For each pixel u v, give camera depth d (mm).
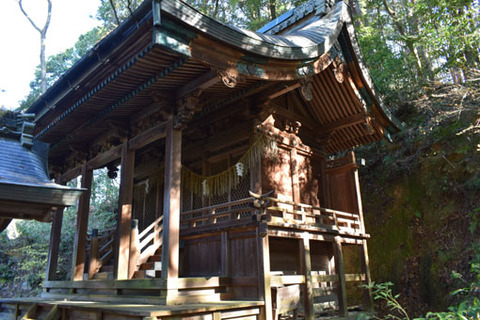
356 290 12570
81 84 7215
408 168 12891
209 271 8109
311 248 10383
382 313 11320
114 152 9406
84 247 10008
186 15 5234
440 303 9969
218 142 9883
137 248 8289
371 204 13727
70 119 8891
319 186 11109
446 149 11969
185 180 10500
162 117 7867
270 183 9070
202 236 8484
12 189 3080
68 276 16688
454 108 11641
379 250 12664
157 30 5090
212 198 9875
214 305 6121
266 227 7000
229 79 6145
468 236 10297
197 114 9125
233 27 6012
